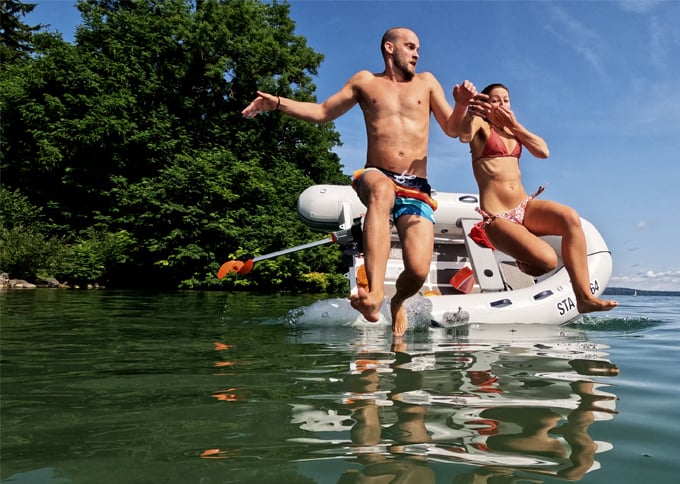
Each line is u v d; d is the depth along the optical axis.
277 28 19.83
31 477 0.90
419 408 1.35
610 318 4.39
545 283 4.14
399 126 3.02
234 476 0.90
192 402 1.42
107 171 15.02
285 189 16.22
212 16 17.39
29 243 11.40
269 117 18.53
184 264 12.45
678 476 0.91
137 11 18.22
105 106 14.71
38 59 15.97
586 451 1.04
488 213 3.56
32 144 15.05
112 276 12.66
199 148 16.19
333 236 4.32
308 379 1.73
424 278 2.92
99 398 1.47
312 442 1.08
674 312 5.90
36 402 1.43
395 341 2.77
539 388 1.61
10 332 3.10
